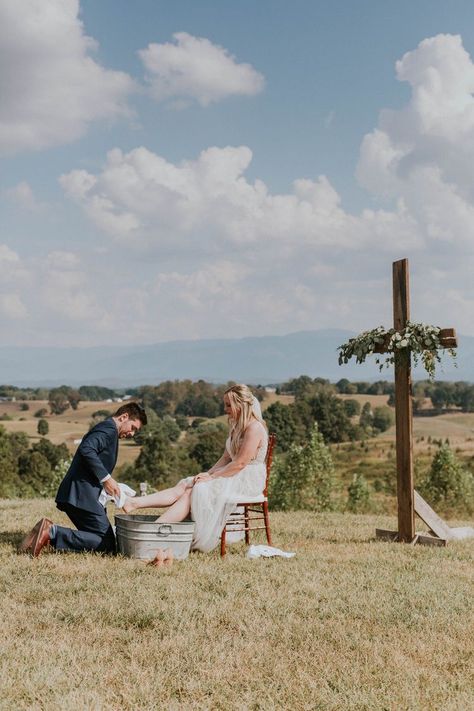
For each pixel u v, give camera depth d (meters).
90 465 7.59
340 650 4.67
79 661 4.36
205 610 5.45
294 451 26.14
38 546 7.37
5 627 4.93
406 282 9.51
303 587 6.34
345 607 5.69
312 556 8.07
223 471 8.22
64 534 7.62
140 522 7.34
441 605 5.79
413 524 9.59
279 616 5.42
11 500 15.67
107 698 3.85
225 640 4.80
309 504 25.72
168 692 3.94
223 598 5.87
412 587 6.43
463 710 3.76
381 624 5.27
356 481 27.45
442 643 4.84
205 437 89.56
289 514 13.96
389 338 9.63
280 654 4.57
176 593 5.98
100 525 7.74
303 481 25.80
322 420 120.88
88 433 7.81
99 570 6.77
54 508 12.68
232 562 7.48
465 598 6.11
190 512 8.06
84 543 7.65
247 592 6.11
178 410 195.38
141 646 4.64
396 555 8.31
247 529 8.38
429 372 9.27
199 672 4.26
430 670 4.33
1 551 7.62
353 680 4.17
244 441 8.31
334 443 120.31
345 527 11.38
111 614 5.28
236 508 8.99
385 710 3.76
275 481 26.17
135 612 5.32
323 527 11.25
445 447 25.16
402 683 4.11
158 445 81.75
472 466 33.16
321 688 4.03
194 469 85.00
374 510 27.27
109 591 5.97
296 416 115.31
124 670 4.23
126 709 3.74
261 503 8.38
